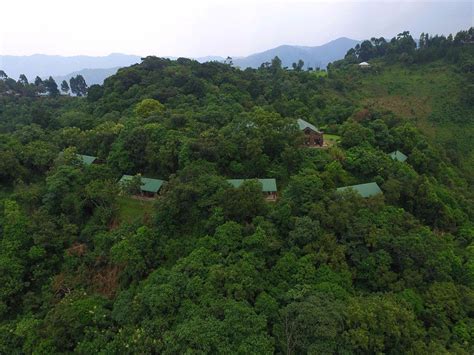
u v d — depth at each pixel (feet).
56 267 174.19
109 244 171.01
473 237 187.21
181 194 166.71
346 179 207.00
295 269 137.08
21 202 196.95
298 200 167.22
